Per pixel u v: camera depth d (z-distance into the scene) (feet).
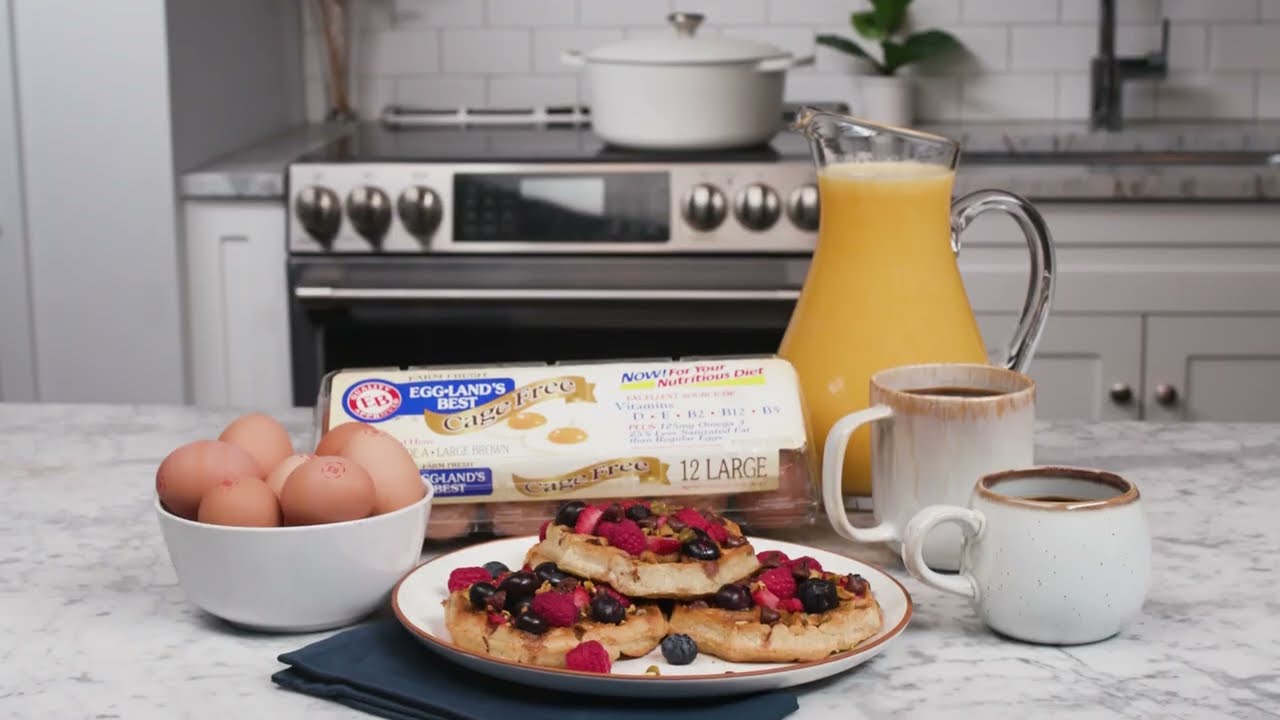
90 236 8.39
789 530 3.75
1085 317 8.32
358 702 2.70
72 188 8.36
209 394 8.59
